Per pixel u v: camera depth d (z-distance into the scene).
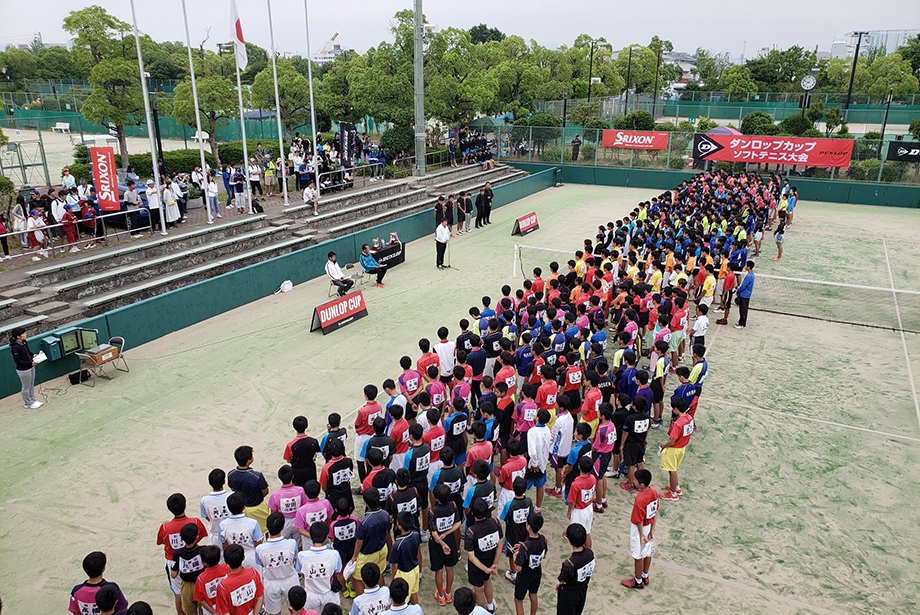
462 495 8.61
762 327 16.89
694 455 10.85
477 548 6.81
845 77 64.69
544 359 10.73
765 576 8.05
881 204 33.28
